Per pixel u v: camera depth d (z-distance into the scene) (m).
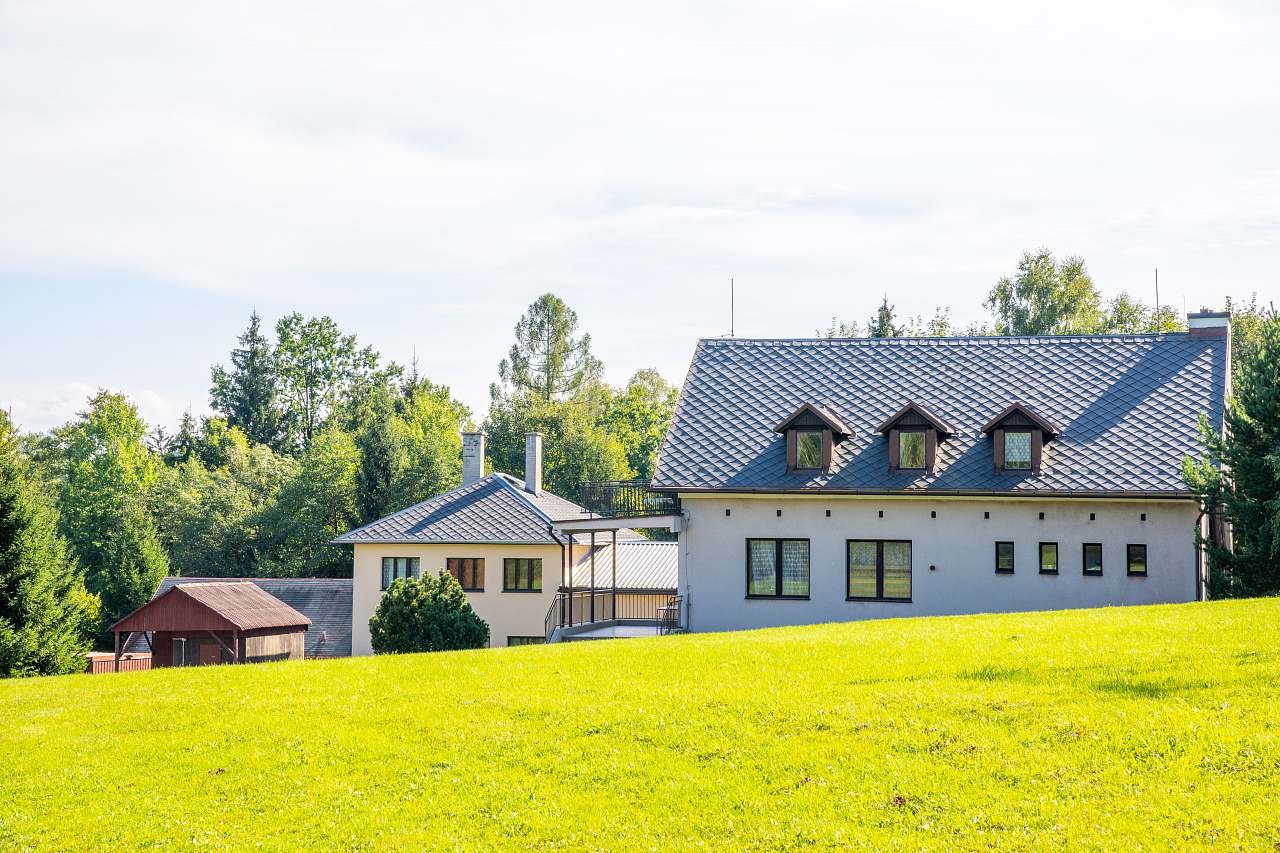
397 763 17.09
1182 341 36.03
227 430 113.06
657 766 15.99
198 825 15.52
